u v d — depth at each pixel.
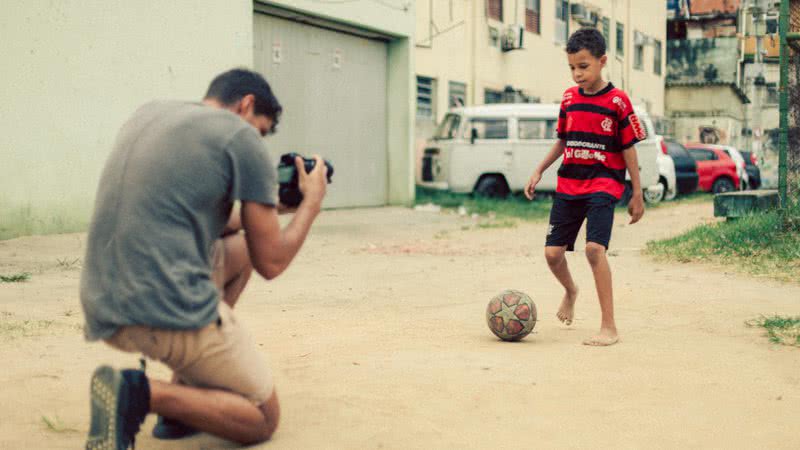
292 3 15.14
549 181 18.33
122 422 2.53
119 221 2.65
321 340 4.96
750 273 7.82
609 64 31.52
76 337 4.84
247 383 2.83
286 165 3.05
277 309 6.24
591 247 4.82
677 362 4.36
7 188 10.47
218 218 2.78
